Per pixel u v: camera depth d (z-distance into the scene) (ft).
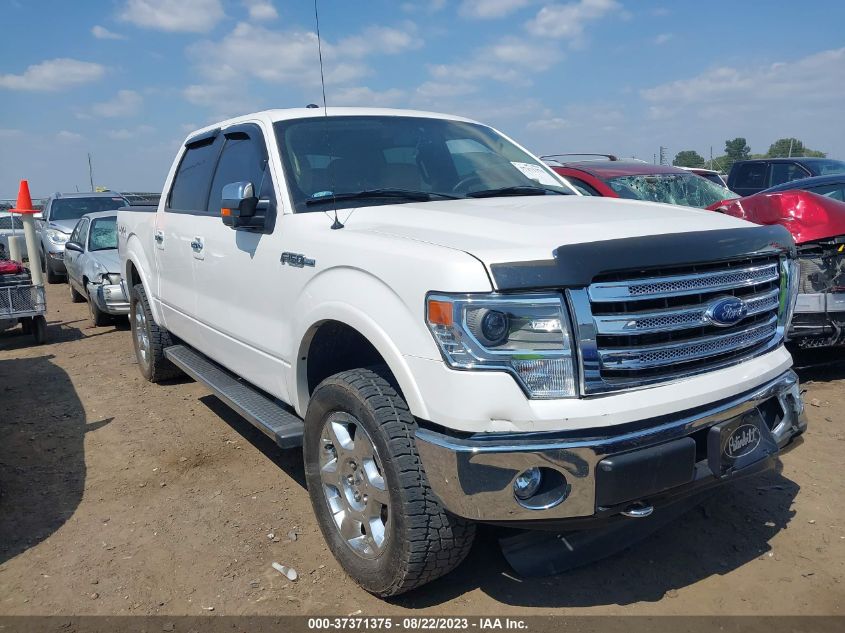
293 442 11.68
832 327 17.19
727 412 9.38
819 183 24.32
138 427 17.95
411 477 9.30
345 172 13.06
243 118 15.35
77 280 35.91
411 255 9.21
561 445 8.35
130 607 10.39
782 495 13.15
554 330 8.44
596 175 26.43
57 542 12.31
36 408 19.79
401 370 9.18
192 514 13.19
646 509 8.80
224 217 13.09
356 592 10.59
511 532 10.89
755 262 10.15
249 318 13.39
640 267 8.71
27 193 28.45
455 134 15.10
